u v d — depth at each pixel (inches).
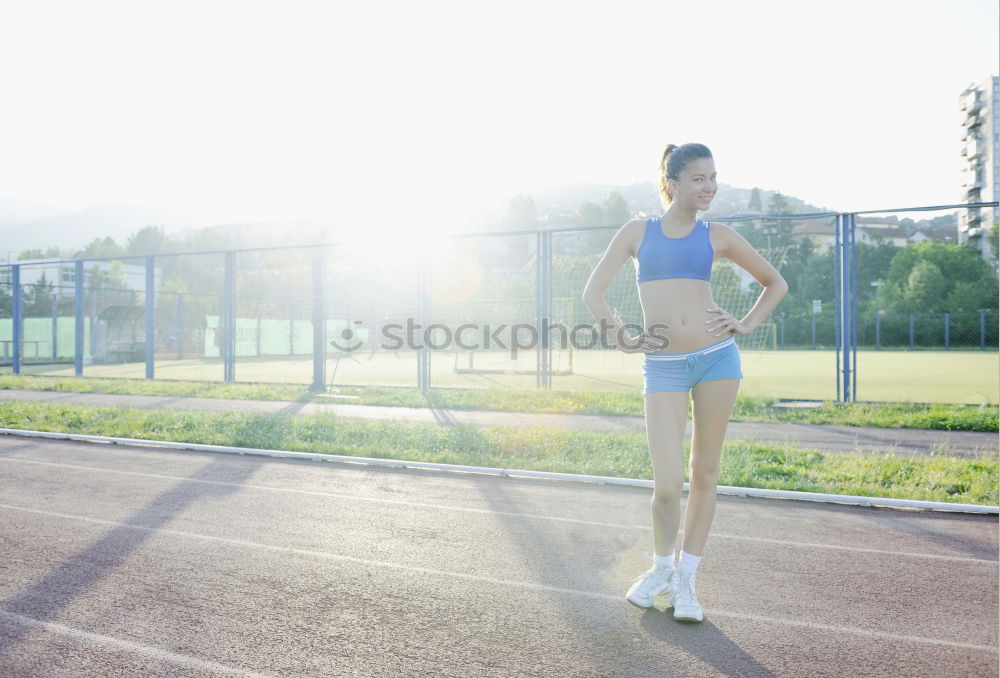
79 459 293.4
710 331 118.6
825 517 200.4
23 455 303.1
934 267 1676.9
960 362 1017.5
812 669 104.9
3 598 133.5
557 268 1075.9
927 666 106.3
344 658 108.0
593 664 106.0
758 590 140.6
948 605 132.4
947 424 370.9
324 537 177.3
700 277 121.8
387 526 188.7
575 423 392.8
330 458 289.7
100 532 181.3
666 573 129.0
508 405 463.5
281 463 285.7
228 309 682.2
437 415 434.6
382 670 103.8
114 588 139.2
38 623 121.4
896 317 1477.6
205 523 191.0
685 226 122.8
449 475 261.3
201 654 109.2
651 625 121.9
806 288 1609.3
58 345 1242.6
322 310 594.2
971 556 163.8
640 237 125.5
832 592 139.4
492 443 310.8
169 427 370.6
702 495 126.0
